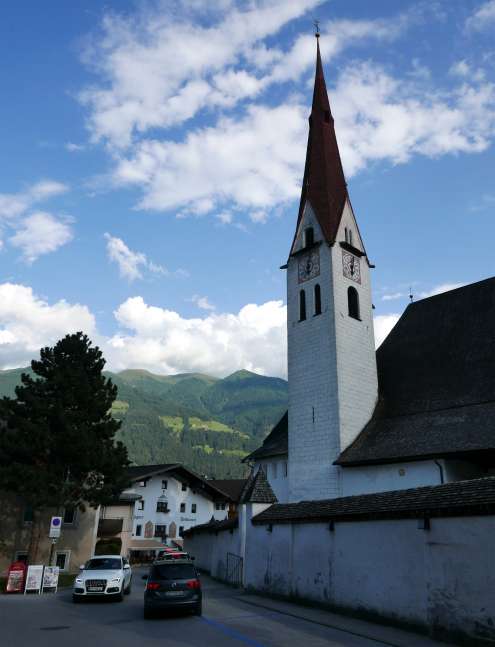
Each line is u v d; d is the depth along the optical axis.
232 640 15.12
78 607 23.48
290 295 43.62
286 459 42.41
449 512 15.24
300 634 15.96
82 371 39.03
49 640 15.49
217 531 39.31
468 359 35.03
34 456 35.91
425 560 15.97
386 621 17.20
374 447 34.16
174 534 71.44
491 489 14.99
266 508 28.38
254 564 27.05
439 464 29.14
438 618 15.20
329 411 37.44
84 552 43.88
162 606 19.59
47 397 37.78
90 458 35.78
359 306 41.53
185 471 73.62
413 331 41.34
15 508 41.06
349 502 21.20
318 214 43.41
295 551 23.31
